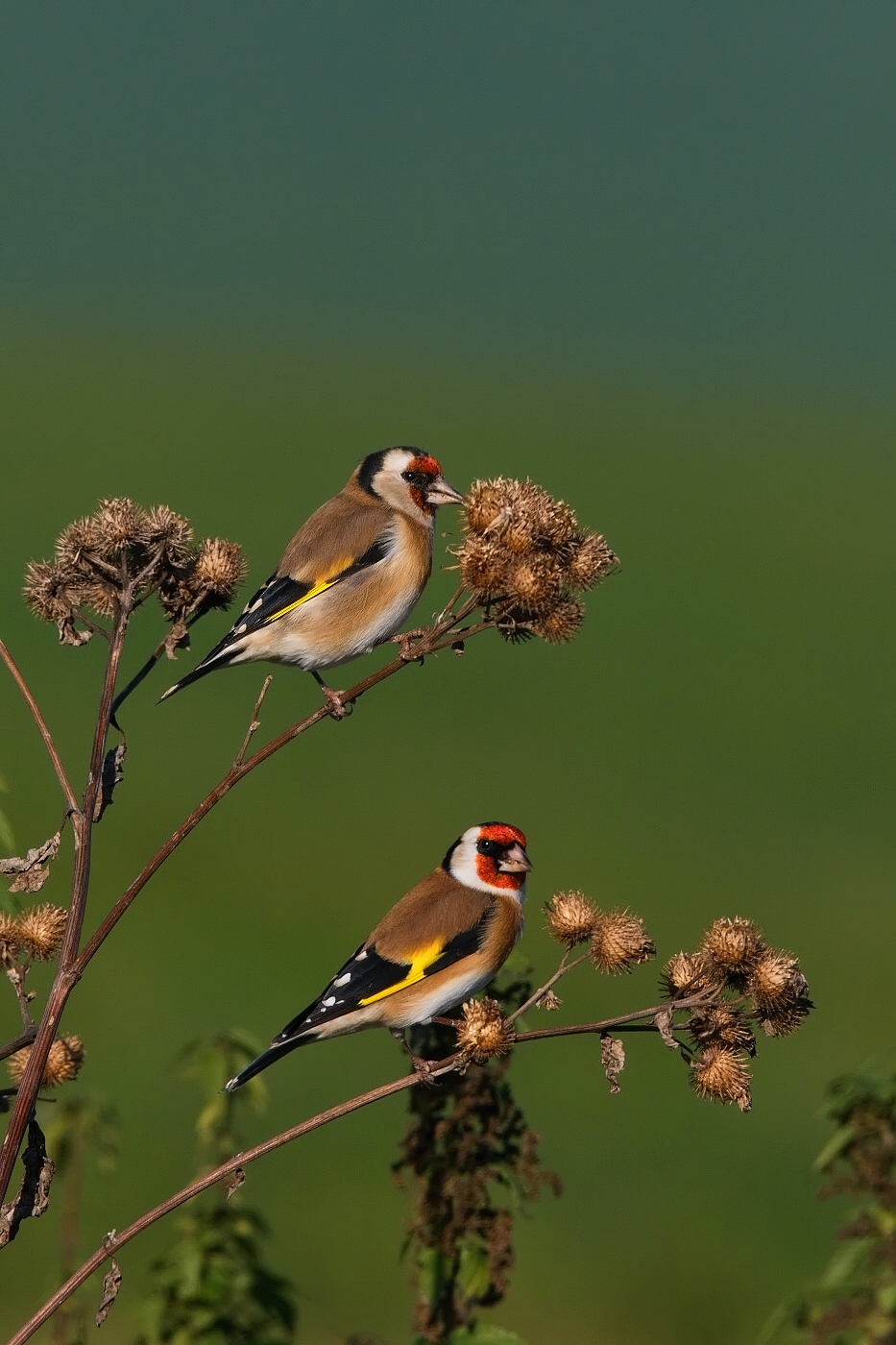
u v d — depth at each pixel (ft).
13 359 252.83
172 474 173.78
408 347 306.96
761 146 504.02
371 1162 48.62
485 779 93.86
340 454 196.44
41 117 468.75
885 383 292.20
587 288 376.48
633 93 545.44
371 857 77.61
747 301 370.94
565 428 231.50
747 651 126.31
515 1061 58.80
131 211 403.34
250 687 107.24
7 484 159.53
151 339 287.89
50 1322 22.84
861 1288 17.85
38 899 66.54
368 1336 22.59
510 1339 19.79
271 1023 56.44
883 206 460.96
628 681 118.32
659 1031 17.15
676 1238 45.19
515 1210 20.21
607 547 19.47
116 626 17.02
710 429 237.45
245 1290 22.15
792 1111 55.11
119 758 16.01
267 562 123.13
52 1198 42.65
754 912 74.13
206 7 563.48
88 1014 56.70
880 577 152.35
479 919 22.22
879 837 87.45
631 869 79.61
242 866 74.69
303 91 521.65
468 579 19.02
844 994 64.64
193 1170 44.83
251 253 384.88
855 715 111.75
